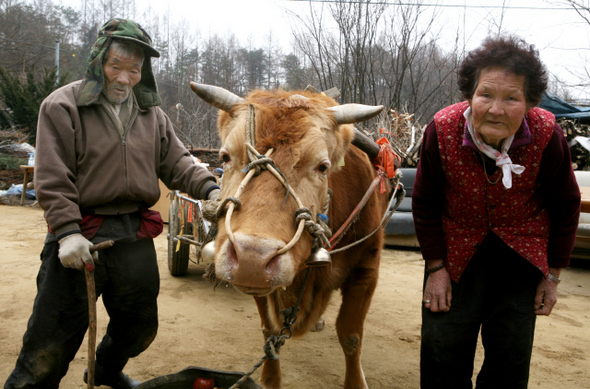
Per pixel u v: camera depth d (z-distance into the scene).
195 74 30.88
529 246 2.05
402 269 6.39
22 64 30.83
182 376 2.20
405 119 10.73
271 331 2.87
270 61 29.23
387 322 4.30
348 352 2.90
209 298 4.70
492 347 2.11
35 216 9.73
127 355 2.58
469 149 1.99
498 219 2.07
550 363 3.46
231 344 3.61
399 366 3.38
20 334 3.60
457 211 2.13
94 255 2.09
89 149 2.20
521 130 1.89
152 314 2.49
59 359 2.20
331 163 2.30
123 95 2.26
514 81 1.76
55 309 2.16
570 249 2.07
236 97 2.31
